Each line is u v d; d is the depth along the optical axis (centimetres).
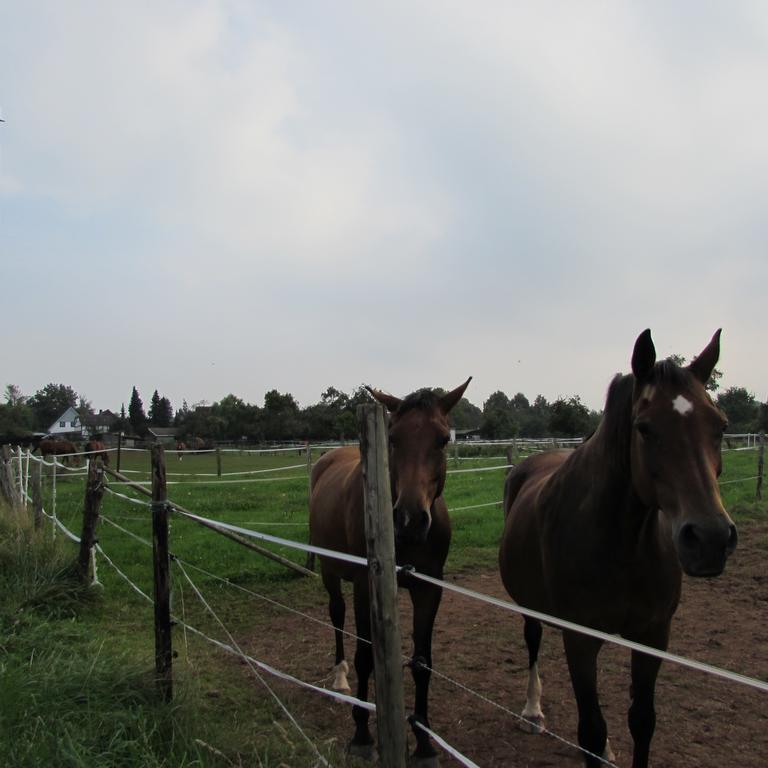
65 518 1079
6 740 276
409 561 358
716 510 218
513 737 369
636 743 273
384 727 217
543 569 318
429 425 354
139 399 9094
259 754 307
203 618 594
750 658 484
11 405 6719
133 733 303
